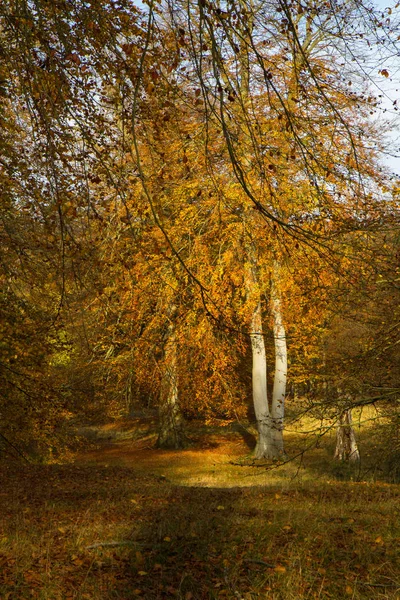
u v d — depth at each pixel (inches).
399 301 382.3
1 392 517.0
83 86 255.3
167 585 237.0
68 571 245.4
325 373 400.2
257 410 912.3
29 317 434.0
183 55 234.8
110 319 714.8
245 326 853.2
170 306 791.7
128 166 335.0
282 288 688.4
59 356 674.8
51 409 548.7
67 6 215.5
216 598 222.5
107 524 331.6
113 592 225.1
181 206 723.4
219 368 839.7
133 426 1289.4
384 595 222.7
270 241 641.6
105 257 382.3
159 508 385.1
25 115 335.9
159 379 887.1
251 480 730.2
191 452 1043.9
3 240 337.4
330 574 246.1
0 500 425.4
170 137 420.8
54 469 641.0
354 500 416.2
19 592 219.1
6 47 258.4
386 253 323.3
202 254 732.0
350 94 520.1
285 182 532.4
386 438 428.1
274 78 456.4
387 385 382.6
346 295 374.9
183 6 184.7
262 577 244.2
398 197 482.0
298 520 334.0
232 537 298.0
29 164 329.4
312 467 791.7
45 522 337.4
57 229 337.1
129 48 220.8
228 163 482.3
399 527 318.3
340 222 323.9
